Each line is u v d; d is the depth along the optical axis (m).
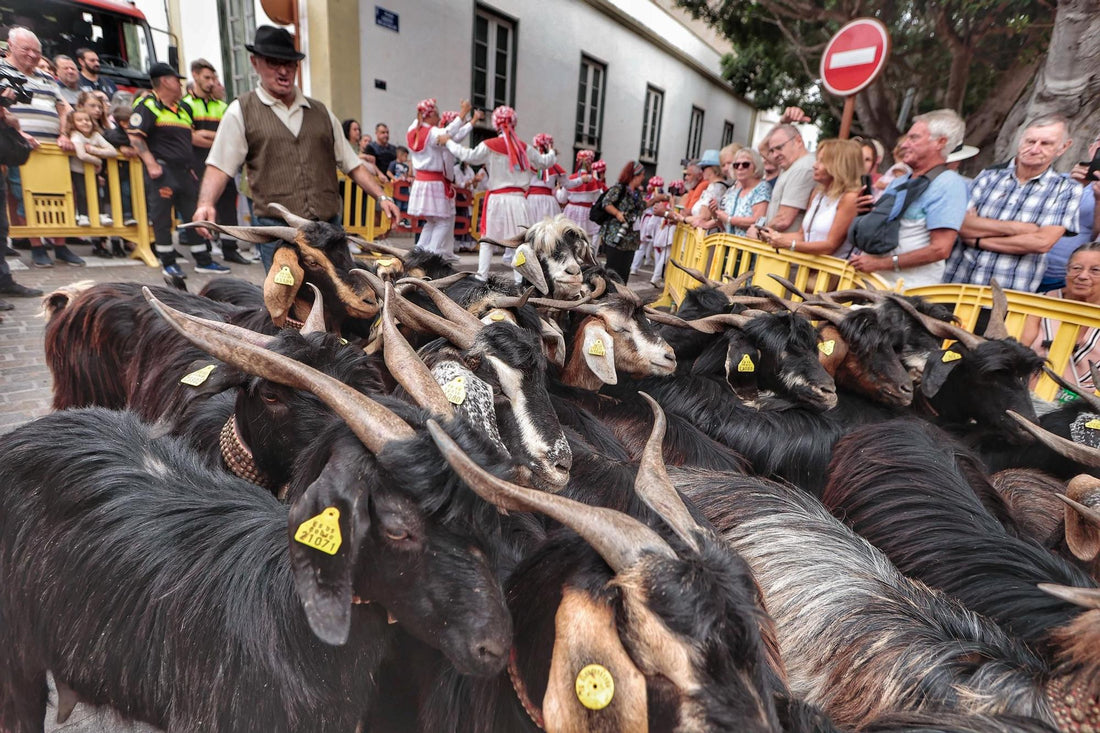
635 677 1.27
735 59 18.81
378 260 4.32
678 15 20.53
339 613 1.37
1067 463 3.61
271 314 3.65
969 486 2.74
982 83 14.01
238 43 12.25
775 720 1.30
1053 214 4.90
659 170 22.05
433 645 1.49
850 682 2.02
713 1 15.82
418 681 1.87
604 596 1.32
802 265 6.05
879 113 13.97
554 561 1.49
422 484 1.42
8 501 2.12
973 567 2.36
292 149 4.93
